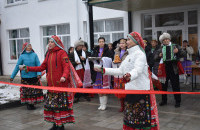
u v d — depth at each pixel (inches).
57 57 161.3
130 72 113.0
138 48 123.3
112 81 240.7
